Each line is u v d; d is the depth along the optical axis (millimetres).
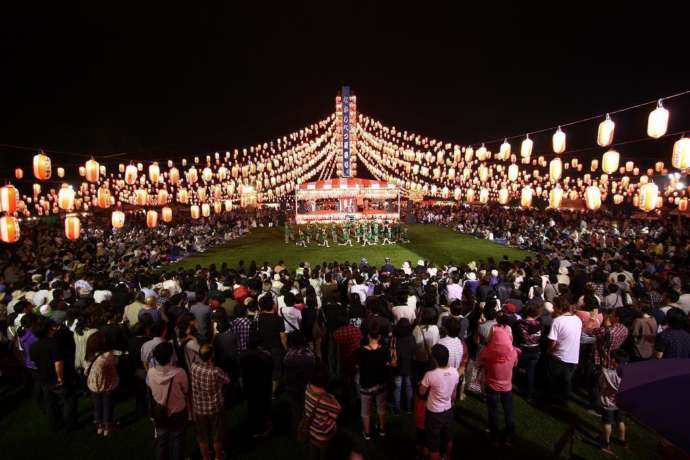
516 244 25234
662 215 29391
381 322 6652
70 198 11719
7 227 10203
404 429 6336
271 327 7043
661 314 7773
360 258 22141
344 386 6926
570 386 7086
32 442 6242
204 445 5312
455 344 5477
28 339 6828
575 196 27516
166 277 12188
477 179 26766
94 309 7160
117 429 6527
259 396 6113
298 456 5797
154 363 5652
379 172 36375
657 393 3244
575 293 10625
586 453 5762
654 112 8195
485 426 6445
